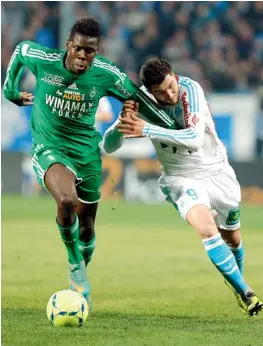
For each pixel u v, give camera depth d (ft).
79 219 61.26
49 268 83.71
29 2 212.02
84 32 54.24
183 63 197.06
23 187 179.52
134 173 175.22
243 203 171.63
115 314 57.57
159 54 202.49
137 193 175.01
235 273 55.21
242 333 50.08
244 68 196.95
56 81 56.39
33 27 208.54
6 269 82.84
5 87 60.39
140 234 116.57
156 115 57.57
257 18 208.13
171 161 58.70
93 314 57.47
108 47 204.33
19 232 115.44
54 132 57.77
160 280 76.95
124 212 150.61
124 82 57.31
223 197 59.21
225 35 204.33
